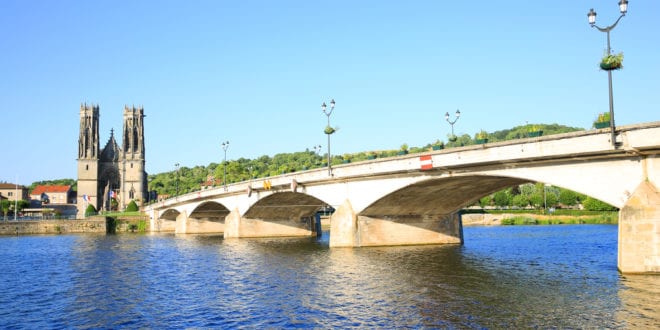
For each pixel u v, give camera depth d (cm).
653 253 3447
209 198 10775
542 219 13488
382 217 6612
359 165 6022
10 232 13025
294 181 7288
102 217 14375
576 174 3931
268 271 5050
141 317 3309
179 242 9394
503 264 5100
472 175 4816
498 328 2756
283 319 3122
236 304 3581
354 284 4131
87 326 3125
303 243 8244
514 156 4225
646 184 3500
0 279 5056
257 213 9600
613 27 3528
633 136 3431
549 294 3566
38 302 3878
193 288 4278
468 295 3612
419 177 5284
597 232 9638
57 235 12825
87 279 4962
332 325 2948
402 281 4197
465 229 11750
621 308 3031
